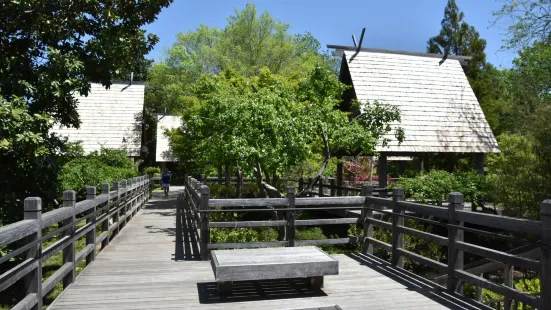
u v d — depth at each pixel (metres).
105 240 8.25
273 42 29.05
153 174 36.03
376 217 10.91
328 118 11.13
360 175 25.00
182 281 5.68
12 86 7.91
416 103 16.23
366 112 12.09
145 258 7.16
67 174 13.37
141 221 12.63
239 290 5.27
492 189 12.05
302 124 10.49
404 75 16.89
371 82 16.23
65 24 9.21
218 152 11.74
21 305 3.66
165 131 30.45
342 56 16.88
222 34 32.53
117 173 16.14
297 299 4.93
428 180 12.88
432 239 5.52
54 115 9.69
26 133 7.24
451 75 17.69
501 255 4.33
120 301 4.82
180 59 39.53
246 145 10.16
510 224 4.22
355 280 5.73
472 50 33.62
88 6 9.02
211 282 5.62
